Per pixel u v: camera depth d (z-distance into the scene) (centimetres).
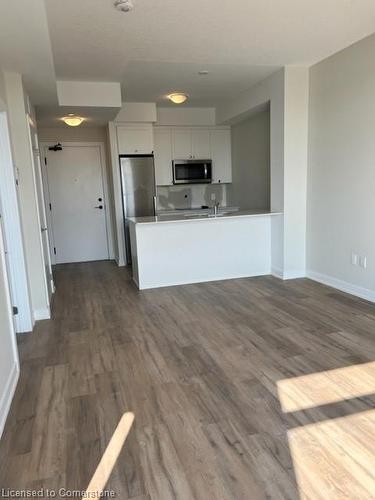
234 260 523
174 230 493
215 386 252
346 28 340
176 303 428
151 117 619
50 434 209
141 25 311
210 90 547
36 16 237
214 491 166
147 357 299
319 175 462
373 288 399
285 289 462
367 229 398
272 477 173
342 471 175
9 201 339
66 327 369
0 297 239
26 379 271
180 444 197
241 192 702
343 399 231
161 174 692
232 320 370
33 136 429
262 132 607
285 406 226
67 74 438
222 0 274
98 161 683
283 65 445
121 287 509
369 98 377
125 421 218
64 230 685
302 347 304
